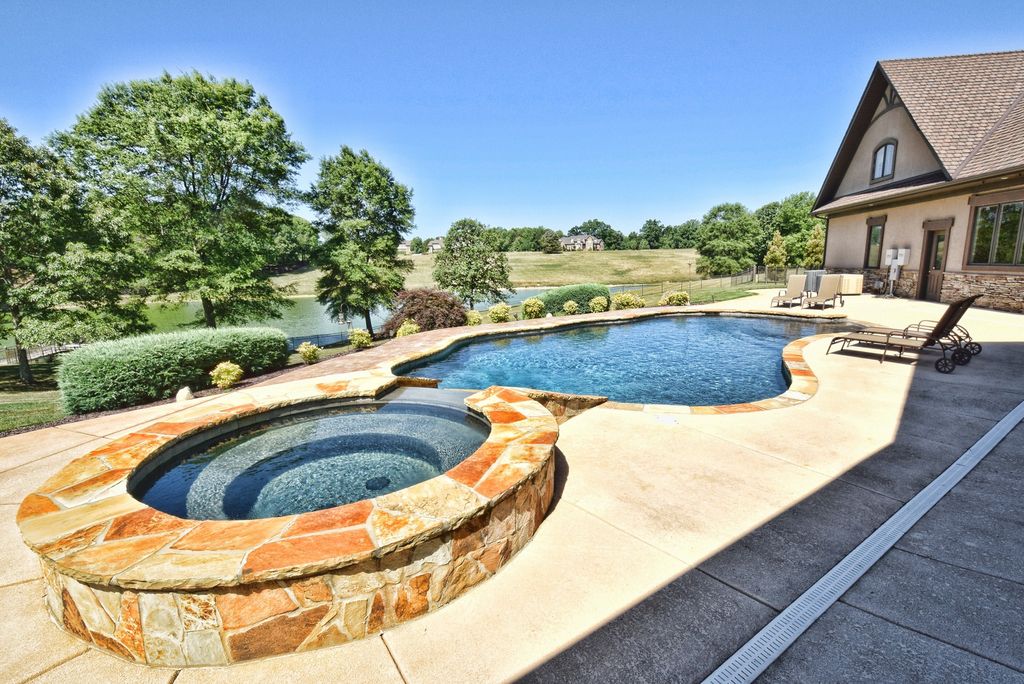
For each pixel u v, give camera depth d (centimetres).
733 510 356
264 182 1973
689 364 1018
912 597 254
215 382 920
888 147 1875
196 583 212
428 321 1725
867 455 447
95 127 1811
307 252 2625
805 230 5369
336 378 656
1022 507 343
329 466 421
